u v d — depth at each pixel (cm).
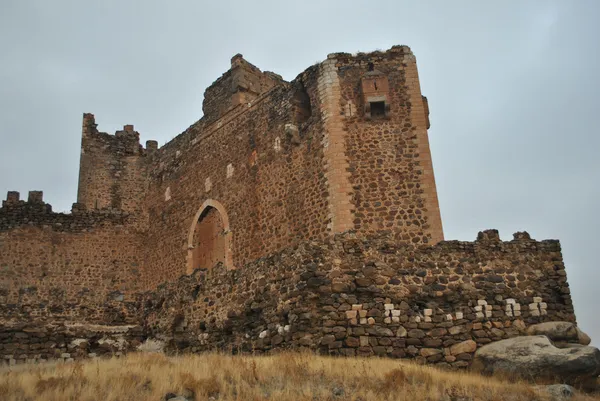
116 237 3531
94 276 3394
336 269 1878
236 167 2986
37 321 3047
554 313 1898
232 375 1520
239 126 3038
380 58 2569
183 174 3434
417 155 2412
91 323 3083
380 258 1912
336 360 1650
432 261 1925
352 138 2461
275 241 2625
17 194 3416
